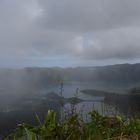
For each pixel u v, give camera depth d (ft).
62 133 13.56
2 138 12.77
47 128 13.29
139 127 16.22
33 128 13.30
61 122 13.87
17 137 13.03
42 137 13.23
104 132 15.34
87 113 14.94
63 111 13.98
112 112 16.35
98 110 15.84
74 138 13.66
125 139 15.23
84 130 14.49
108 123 16.12
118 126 16.37
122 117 16.43
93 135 14.29
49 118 13.61
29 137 12.73
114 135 15.74
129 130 16.08
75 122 13.98
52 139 13.38
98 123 15.71
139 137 15.43
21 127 13.37
